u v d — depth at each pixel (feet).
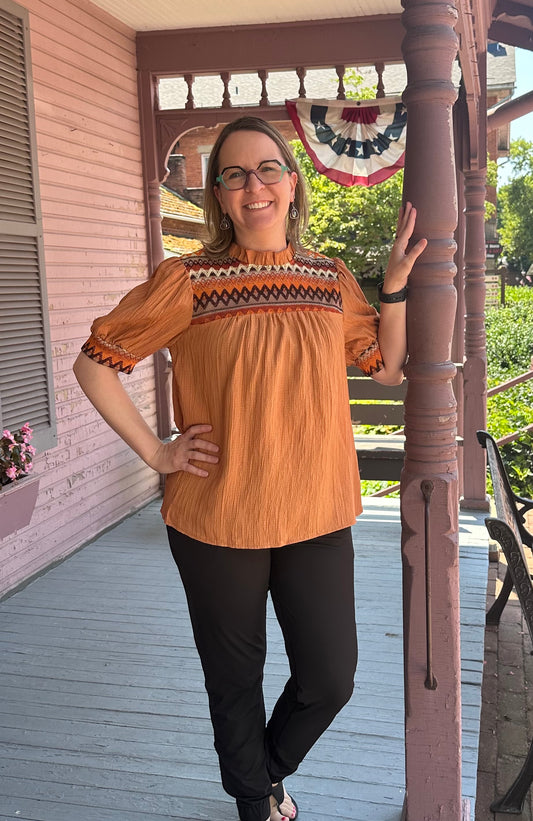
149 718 8.98
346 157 16.78
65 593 12.89
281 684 9.78
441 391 5.84
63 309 14.53
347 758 8.19
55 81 14.15
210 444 5.70
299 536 5.62
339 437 5.81
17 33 12.49
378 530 16.05
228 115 17.29
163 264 5.71
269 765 6.25
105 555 14.79
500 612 13.93
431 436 5.84
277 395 5.51
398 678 9.95
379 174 16.79
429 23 5.37
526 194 100.37
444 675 6.06
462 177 17.20
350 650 5.87
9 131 12.34
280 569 5.82
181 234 41.16
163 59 17.22
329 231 41.50
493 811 9.22
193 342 5.66
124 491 17.17
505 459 24.89
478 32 11.76
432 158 5.52
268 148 5.58
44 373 13.32
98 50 15.71
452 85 5.50
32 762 8.15
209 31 16.87
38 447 13.08
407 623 6.08
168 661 10.41
